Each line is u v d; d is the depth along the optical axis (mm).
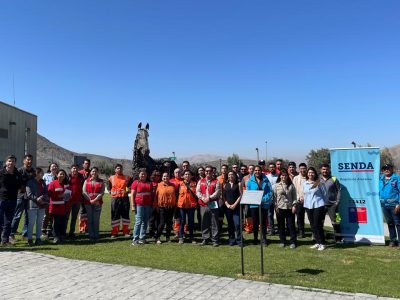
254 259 8898
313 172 10398
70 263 8242
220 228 12867
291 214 10516
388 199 10547
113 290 6414
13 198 10242
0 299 5965
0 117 37625
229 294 6191
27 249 9820
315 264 8453
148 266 8016
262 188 10867
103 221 16109
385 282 7078
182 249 10117
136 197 10945
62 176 11102
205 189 10797
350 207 11367
